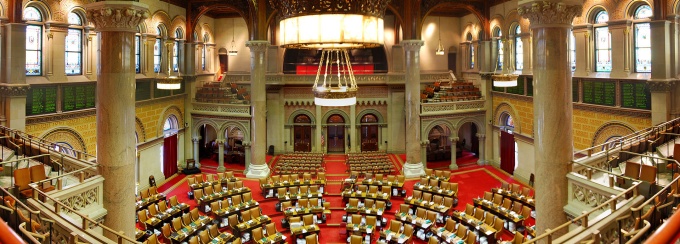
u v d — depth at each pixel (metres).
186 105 30.34
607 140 20.81
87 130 21.70
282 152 34.06
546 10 11.22
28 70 18.77
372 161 28.34
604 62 21.25
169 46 25.73
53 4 19.47
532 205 19.36
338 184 25.77
